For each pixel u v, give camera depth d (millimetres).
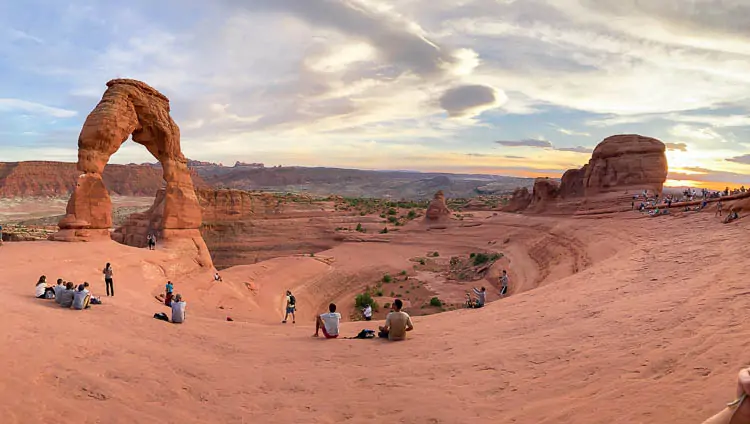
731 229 27125
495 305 20297
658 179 69562
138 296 22906
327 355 11633
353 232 99062
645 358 8195
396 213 122562
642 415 5840
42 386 7816
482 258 70938
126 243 69750
